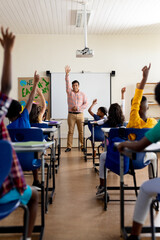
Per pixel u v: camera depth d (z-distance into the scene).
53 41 6.57
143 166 2.05
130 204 2.32
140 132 1.93
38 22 5.72
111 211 2.15
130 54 6.62
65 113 6.61
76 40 6.60
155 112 6.55
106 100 6.63
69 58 6.60
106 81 6.62
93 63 6.61
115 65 6.64
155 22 5.78
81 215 2.06
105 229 1.79
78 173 3.60
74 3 4.75
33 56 6.57
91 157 4.88
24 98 6.56
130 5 4.87
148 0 4.66
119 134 1.96
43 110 3.41
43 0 4.61
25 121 2.16
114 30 6.29
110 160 1.98
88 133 6.67
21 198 1.13
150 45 6.62
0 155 0.88
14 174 1.03
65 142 6.64
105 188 2.20
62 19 5.55
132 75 6.64
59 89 6.59
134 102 1.98
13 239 1.64
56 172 3.63
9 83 1.03
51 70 6.59
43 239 1.64
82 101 5.89
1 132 1.01
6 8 4.92
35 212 1.19
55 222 1.93
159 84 1.17
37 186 2.65
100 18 5.50
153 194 1.25
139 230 1.32
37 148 1.34
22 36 6.54
